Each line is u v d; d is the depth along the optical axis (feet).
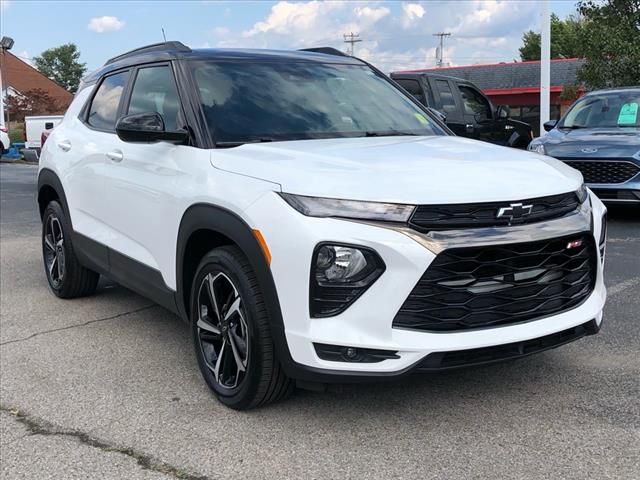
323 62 16.06
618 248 23.85
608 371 12.97
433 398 11.94
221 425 11.19
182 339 15.69
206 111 13.10
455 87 40.60
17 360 14.42
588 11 54.70
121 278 15.39
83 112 18.20
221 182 11.39
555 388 12.25
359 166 10.67
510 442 10.36
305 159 11.14
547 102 52.65
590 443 10.25
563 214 10.77
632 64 51.80
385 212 9.73
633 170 27.12
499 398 11.89
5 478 9.80
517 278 10.29
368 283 9.70
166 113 14.05
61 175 17.89
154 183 13.37
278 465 9.91
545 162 12.05
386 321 9.70
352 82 15.72
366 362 9.84
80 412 11.85
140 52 16.35
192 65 14.10
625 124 30.94
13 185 52.24
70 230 17.71
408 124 14.99
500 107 43.52
